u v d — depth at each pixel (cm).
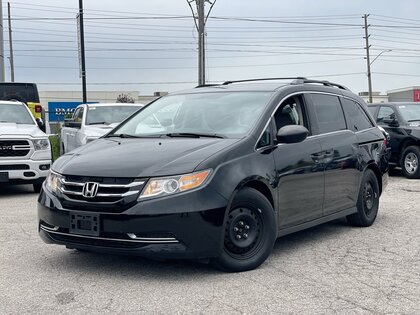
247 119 571
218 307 429
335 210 661
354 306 433
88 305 435
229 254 512
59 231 511
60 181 515
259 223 531
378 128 798
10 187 1223
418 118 1368
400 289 476
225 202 488
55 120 3269
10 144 1017
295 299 448
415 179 1312
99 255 582
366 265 550
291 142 556
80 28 2533
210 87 673
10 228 727
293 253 596
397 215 829
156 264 546
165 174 477
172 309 425
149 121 637
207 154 502
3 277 510
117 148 546
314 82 688
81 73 2544
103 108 1327
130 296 455
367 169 737
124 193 476
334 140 662
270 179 541
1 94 1820
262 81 677
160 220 466
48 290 472
